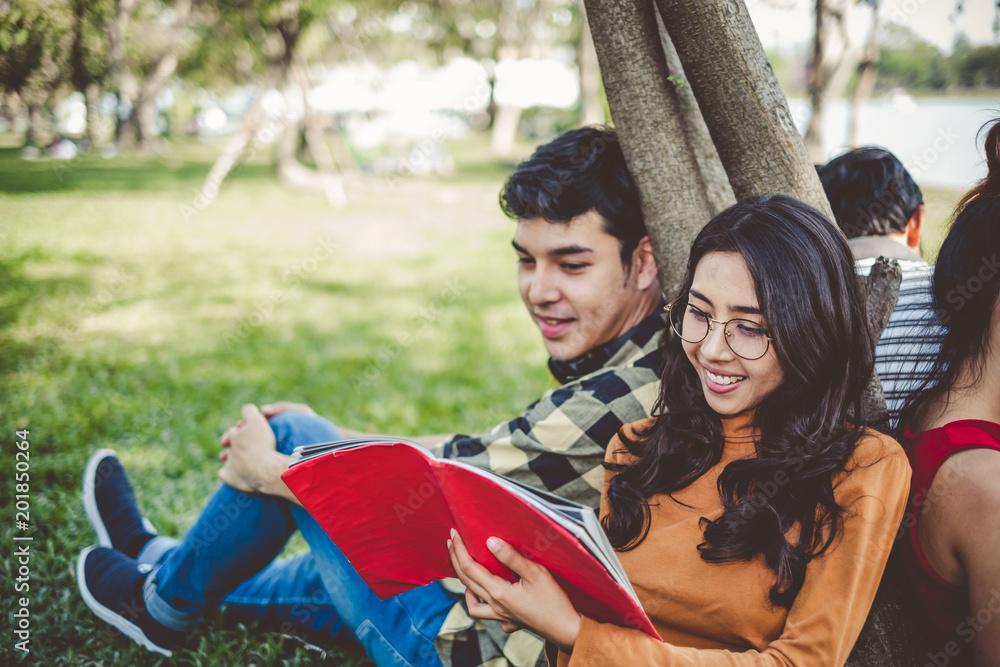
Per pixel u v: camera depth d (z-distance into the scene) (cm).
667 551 128
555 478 157
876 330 150
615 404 154
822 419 119
